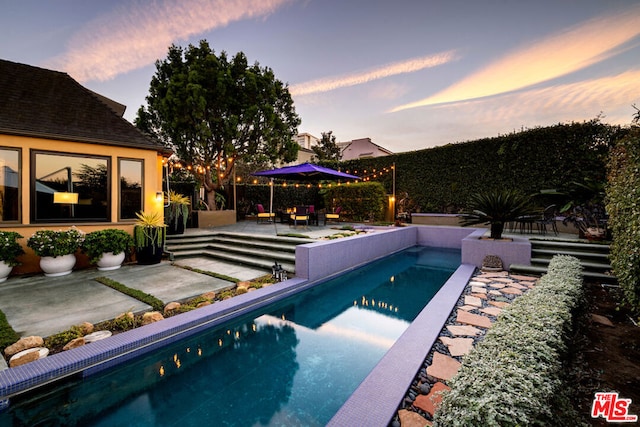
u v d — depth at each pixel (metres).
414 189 14.13
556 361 1.97
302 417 2.41
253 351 3.57
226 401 2.63
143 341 3.34
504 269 6.98
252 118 12.66
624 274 3.29
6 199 6.11
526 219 7.40
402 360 2.89
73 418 2.44
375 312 4.99
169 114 11.72
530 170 10.70
